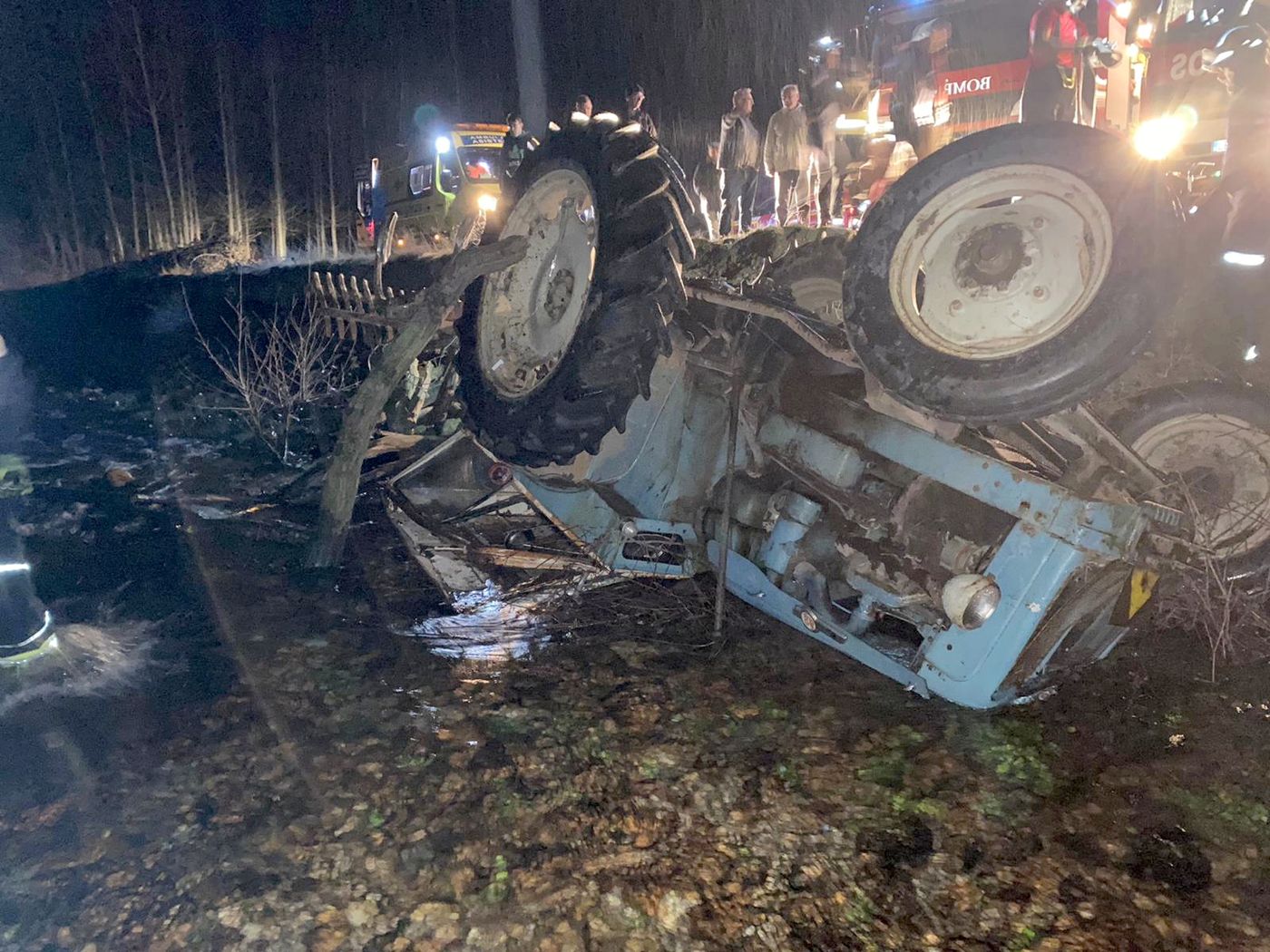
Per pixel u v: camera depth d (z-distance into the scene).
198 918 2.28
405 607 4.26
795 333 3.58
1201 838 2.63
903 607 3.27
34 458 6.61
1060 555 2.88
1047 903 2.40
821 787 2.90
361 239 16.92
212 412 8.05
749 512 3.68
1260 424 3.75
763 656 3.79
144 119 23.09
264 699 3.34
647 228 3.47
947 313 3.15
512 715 3.28
